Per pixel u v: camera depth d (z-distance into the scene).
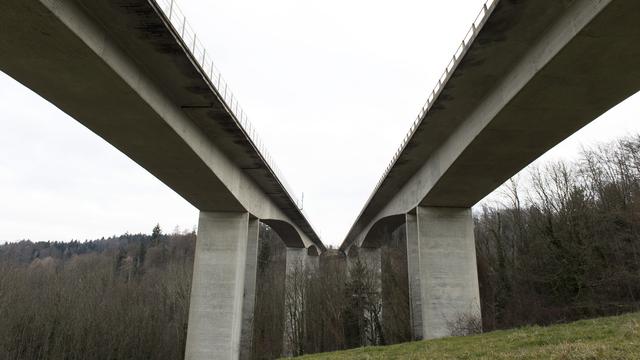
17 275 49.78
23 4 12.05
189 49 16.95
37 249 130.25
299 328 45.28
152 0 14.04
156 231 105.50
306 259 59.06
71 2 13.22
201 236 31.83
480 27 15.73
